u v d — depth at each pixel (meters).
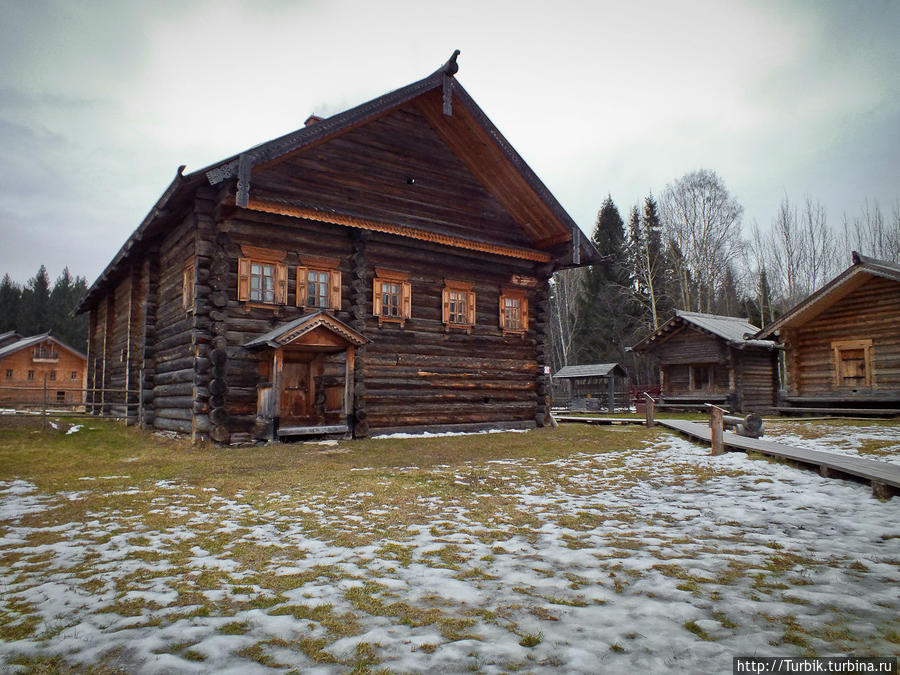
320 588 4.01
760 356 28.56
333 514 6.31
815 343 22.03
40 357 39.28
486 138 15.77
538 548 5.03
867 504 6.75
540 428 17.44
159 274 16.27
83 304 24.38
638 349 31.02
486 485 8.19
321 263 14.09
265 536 5.42
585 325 53.25
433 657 2.98
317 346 13.16
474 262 16.84
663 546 5.10
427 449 12.16
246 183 11.75
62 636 3.22
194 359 12.39
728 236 44.12
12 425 13.85
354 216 14.00
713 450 11.48
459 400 16.23
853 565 4.49
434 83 14.64
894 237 47.88
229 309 12.78
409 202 15.62
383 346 14.98
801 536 5.42
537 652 3.03
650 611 3.57
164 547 5.04
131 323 17.55
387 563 4.59
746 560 4.64
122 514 6.26
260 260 13.27
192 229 13.30
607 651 3.03
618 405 37.47
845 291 20.92
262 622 3.43
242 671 2.82
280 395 13.23
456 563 4.60
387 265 15.24
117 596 3.86
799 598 3.78
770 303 46.88
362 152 14.91
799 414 22.42
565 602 3.76
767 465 9.74
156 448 11.76
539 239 18.05
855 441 12.96
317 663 2.92
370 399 14.63
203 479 8.39
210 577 4.24
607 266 51.97
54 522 5.90
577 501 7.12
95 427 14.61
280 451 11.26
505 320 17.41
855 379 20.95
